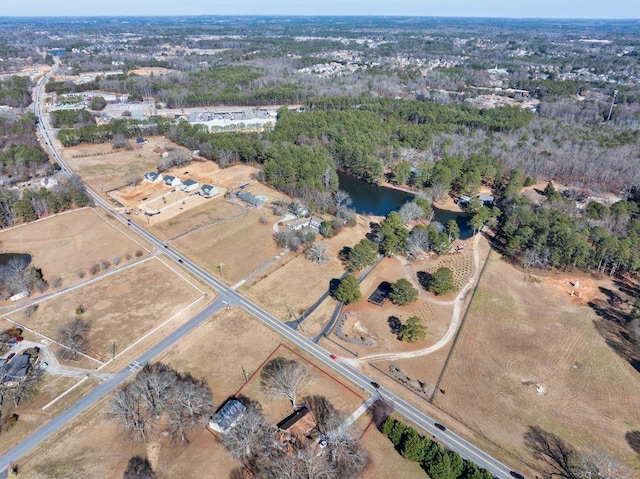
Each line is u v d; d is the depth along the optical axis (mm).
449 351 101438
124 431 80062
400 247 140750
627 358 100812
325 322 109688
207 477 72875
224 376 92375
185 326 106562
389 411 85188
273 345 101438
